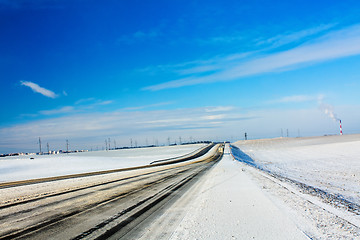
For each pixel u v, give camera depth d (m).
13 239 5.23
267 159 53.66
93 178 19.12
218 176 17.77
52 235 5.47
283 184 13.20
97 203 8.99
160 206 8.35
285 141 115.38
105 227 6.04
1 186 16.11
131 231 5.70
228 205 8.04
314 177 24.19
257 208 7.51
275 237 4.96
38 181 18.50
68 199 9.91
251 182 13.91
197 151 77.62
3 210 8.09
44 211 7.84
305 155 54.72
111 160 49.56
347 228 5.55
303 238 4.88
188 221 6.35
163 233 5.50
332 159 42.81
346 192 15.30
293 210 7.22
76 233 5.60
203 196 9.90
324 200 9.34
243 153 71.56
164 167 30.59
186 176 18.61
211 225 5.91
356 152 49.09
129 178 18.20
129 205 8.58
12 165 40.62
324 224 5.84
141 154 79.75
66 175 24.02
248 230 5.44
